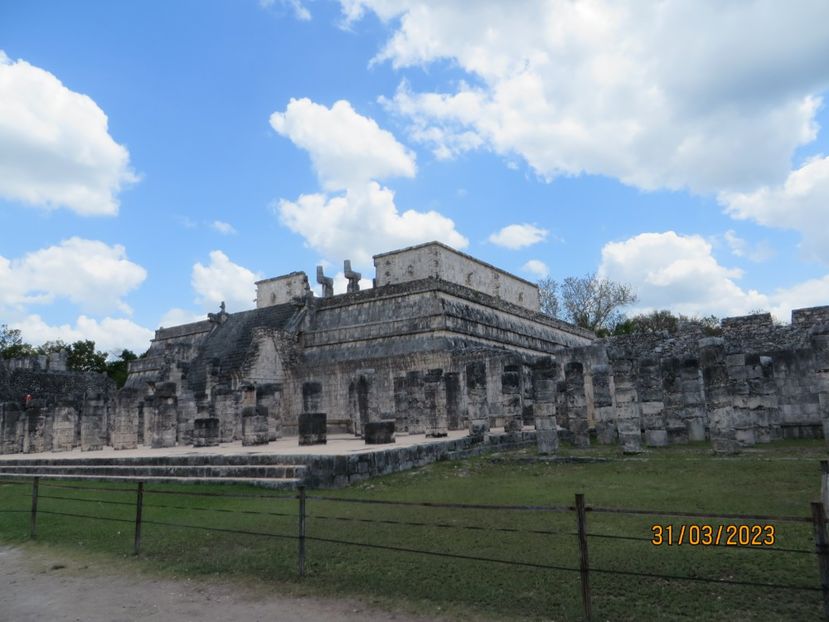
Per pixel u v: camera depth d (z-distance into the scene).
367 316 38.53
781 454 13.78
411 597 6.51
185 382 37.44
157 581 7.77
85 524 11.58
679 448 16.73
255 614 6.39
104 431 30.38
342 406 34.06
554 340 46.97
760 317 25.59
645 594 6.03
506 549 7.82
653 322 59.19
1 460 21.61
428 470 15.05
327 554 8.24
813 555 6.71
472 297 38.66
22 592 7.66
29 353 70.25
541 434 17.28
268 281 56.41
